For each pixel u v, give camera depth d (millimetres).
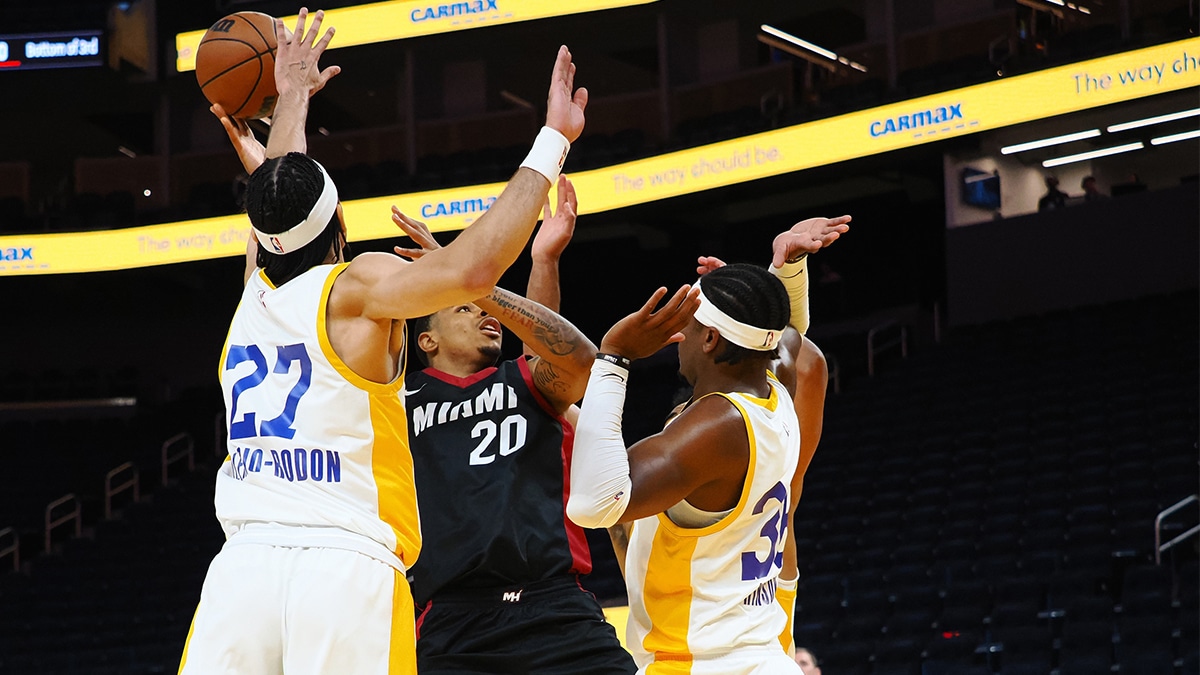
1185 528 10859
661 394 17234
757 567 2646
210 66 3188
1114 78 13859
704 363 2682
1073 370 14469
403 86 20016
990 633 9828
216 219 17266
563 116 2363
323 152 19344
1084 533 11148
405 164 19141
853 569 11891
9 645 13250
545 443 3121
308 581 2221
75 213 18406
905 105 14930
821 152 15219
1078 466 12484
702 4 17594
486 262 2203
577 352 2994
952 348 15883
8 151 21500
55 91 18844
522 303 2986
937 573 11180
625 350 2561
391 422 2346
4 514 16781
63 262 17406
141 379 20203
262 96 3201
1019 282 16312
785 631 3170
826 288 18672
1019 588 10508
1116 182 16984
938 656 9844
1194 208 15461
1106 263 15859
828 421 15234
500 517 3004
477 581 2996
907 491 13242
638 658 2709
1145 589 10156
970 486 12656
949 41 16906
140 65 18984
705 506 2586
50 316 20422
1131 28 15242
